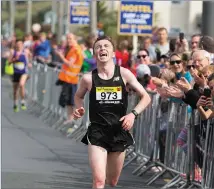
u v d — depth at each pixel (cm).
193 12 7088
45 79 3097
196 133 1488
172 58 1752
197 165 1494
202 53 1545
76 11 3966
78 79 2569
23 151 2058
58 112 2780
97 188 1241
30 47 4519
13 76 3306
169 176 1733
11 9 9544
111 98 1277
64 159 1945
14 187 1520
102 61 1273
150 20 3031
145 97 1289
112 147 1272
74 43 2591
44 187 1534
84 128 2362
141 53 2133
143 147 1812
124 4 3023
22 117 3038
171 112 1627
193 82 1634
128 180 1673
